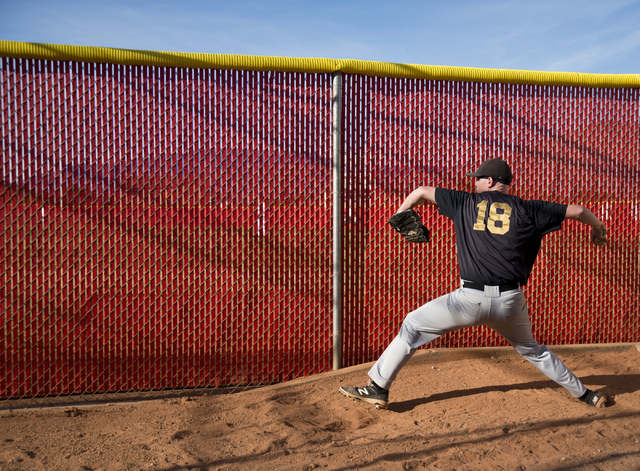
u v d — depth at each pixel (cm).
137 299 355
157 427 299
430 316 302
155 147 352
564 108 426
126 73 346
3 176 328
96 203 344
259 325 378
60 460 251
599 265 441
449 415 305
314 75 378
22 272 335
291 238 379
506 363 410
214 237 365
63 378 347
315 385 372
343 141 385
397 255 402
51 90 335
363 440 272
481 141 413
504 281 285
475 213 295
